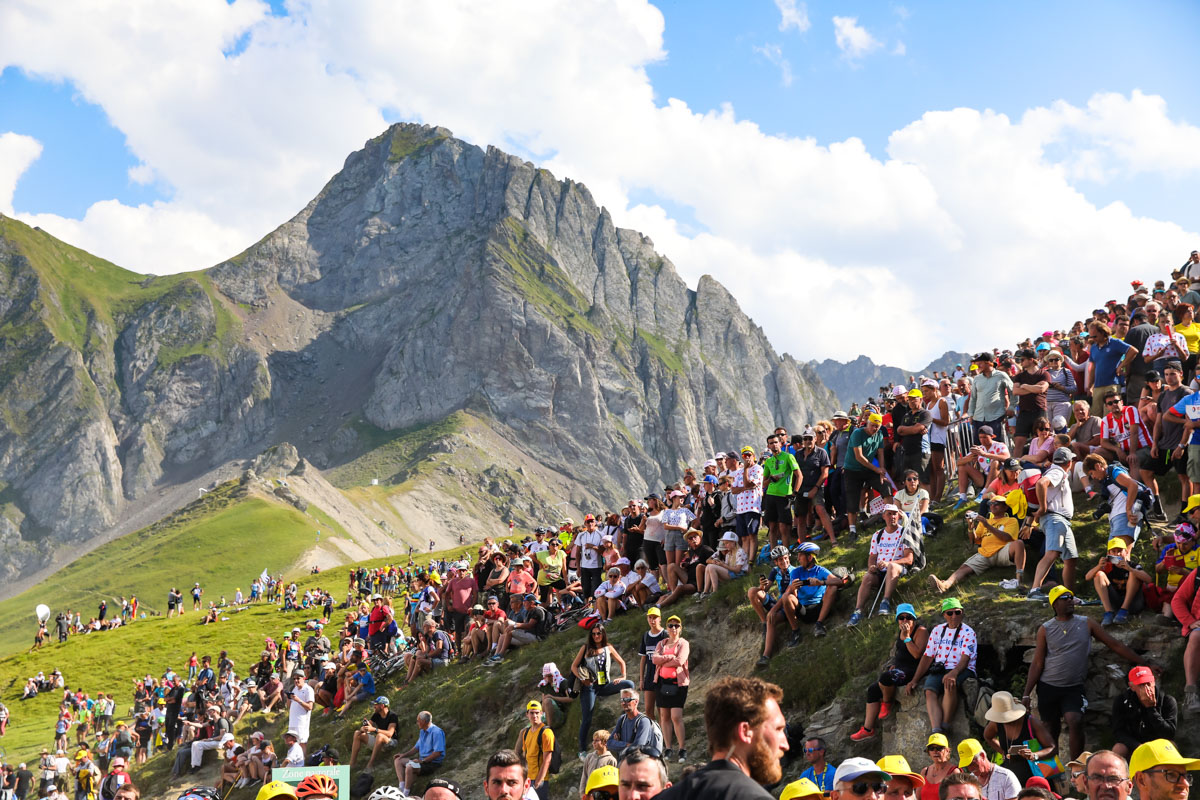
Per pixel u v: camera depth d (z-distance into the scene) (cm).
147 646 7112
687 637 2086
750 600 1859
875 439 2117
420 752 2128
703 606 2148
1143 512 1567
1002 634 1451
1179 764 713
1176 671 1263
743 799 402
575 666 1941
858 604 1734
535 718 1795
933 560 1784
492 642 2588
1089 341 2245
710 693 470
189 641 7125
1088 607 1441
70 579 19475
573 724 1975
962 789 918
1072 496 1841
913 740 1410
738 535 2252
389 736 2330
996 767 1063
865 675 1583
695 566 2294
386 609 3234
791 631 1839
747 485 2220
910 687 1440
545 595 2869
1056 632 1279
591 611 2492
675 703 1694
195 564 18212
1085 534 1642
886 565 1712
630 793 656
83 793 3281
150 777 3003
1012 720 1260
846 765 730
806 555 1841
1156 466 1683
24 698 6288
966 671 1380
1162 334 1969
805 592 1822
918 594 1662
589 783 786
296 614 7581
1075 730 1237
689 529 2291
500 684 2319
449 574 3194
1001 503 1633
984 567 1648
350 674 2827
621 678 1967
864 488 2267
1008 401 2173
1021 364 2075
